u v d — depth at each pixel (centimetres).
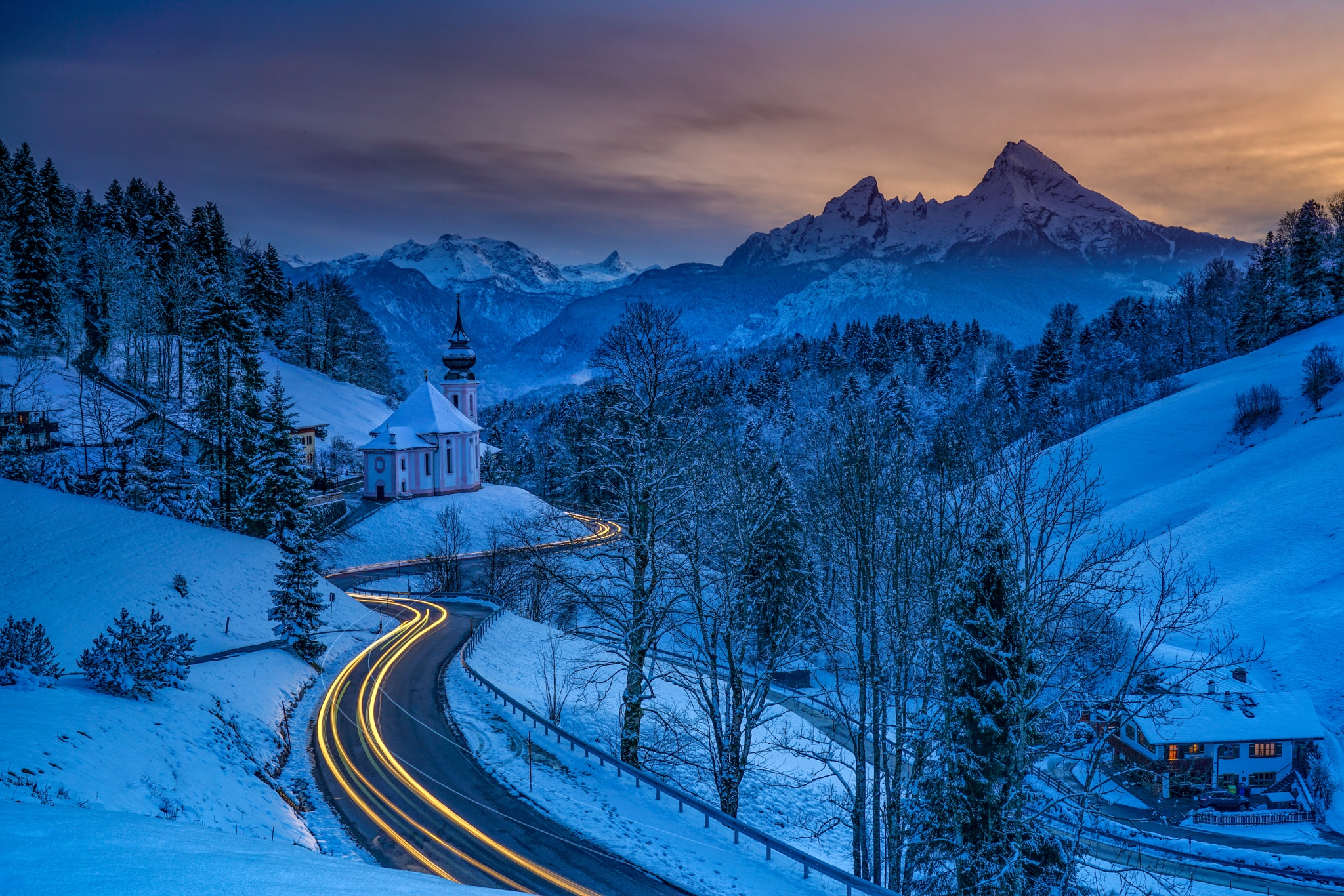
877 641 2092
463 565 7162
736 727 2523
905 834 1831
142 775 1817
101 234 10300
